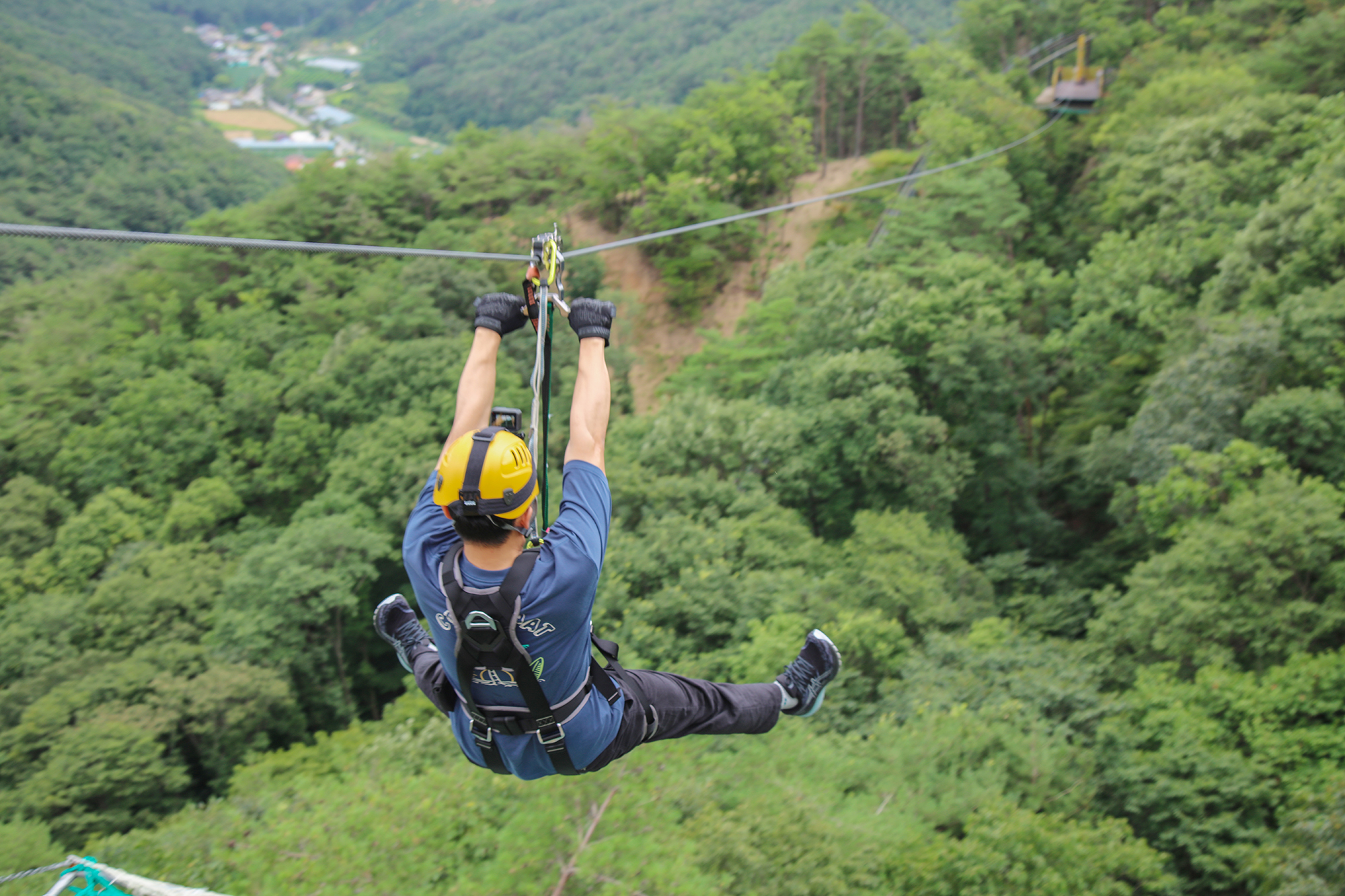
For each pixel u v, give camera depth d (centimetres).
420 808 1465
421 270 5919
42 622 3297
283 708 3194
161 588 3412
